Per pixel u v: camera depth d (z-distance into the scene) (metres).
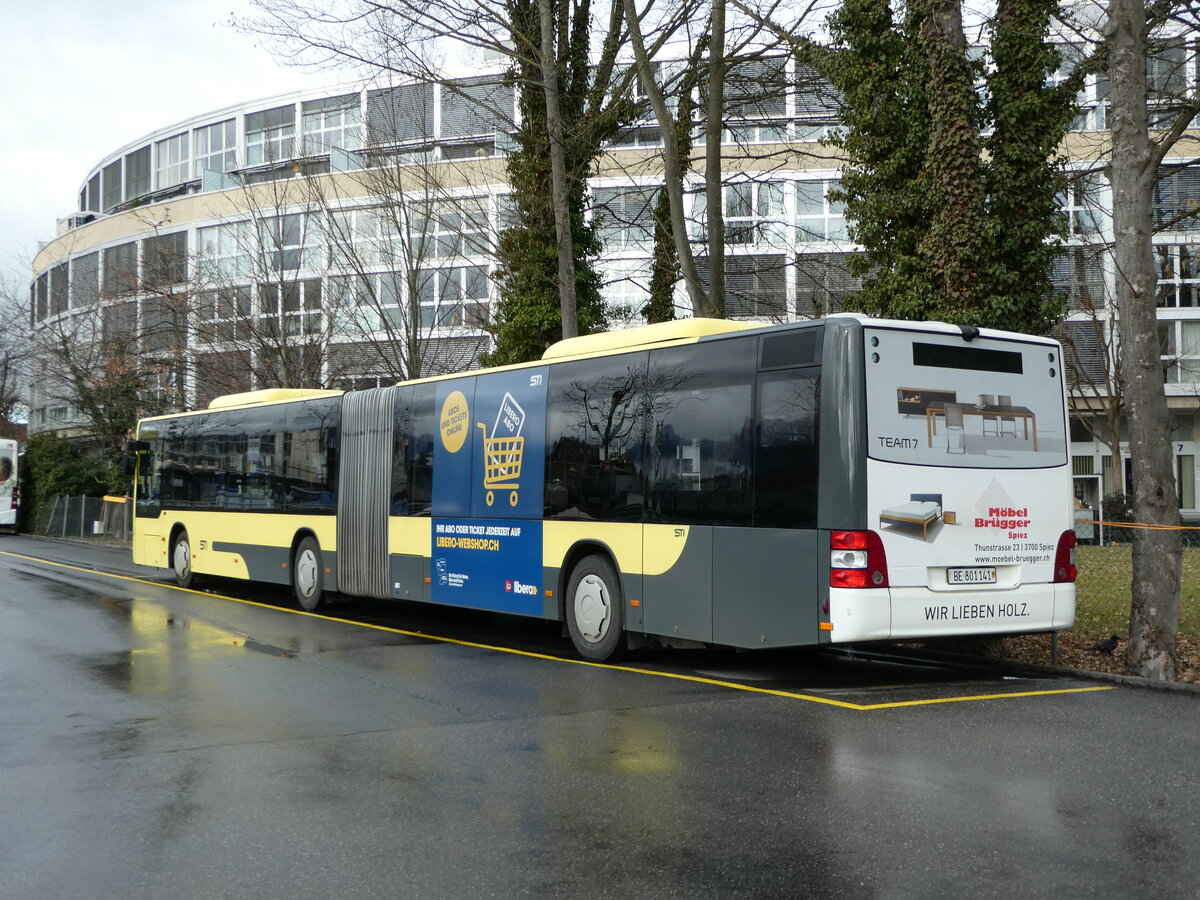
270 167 31.09
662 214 19.53
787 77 16.47
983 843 5.09
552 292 21.05
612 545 11.19
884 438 9.13
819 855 4.96
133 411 36.66
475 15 15.87
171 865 4.95
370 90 25.25
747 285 25.72
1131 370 10.31
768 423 9.67
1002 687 9.59
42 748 7.23
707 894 4.52
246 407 18.69
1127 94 10.19
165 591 19.23
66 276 48.06
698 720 8.00
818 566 9.12
